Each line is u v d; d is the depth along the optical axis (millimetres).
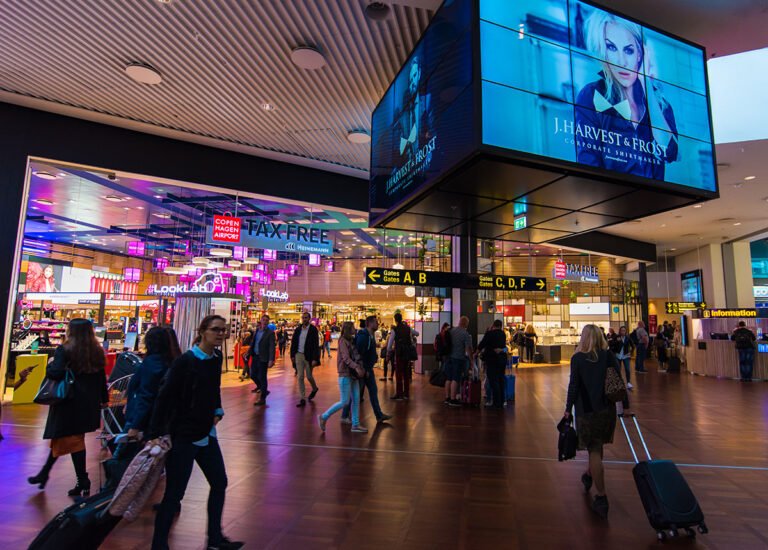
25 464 4453
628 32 5086
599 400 3545
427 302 13789
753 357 12453
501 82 4242
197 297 12117
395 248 25594
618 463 4707
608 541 2998
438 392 9789
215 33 5527
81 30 5488
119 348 11938
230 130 8422
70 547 2182
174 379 2627
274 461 4652
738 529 3197
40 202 16922
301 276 29359
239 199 16562
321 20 5328
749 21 5609
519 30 4422
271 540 2949
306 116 7789
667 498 3033
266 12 5156
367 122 7984
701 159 5379
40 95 7305
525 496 3768
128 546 2867
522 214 6723
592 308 20547
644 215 6602
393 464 4594
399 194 5887
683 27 5734
